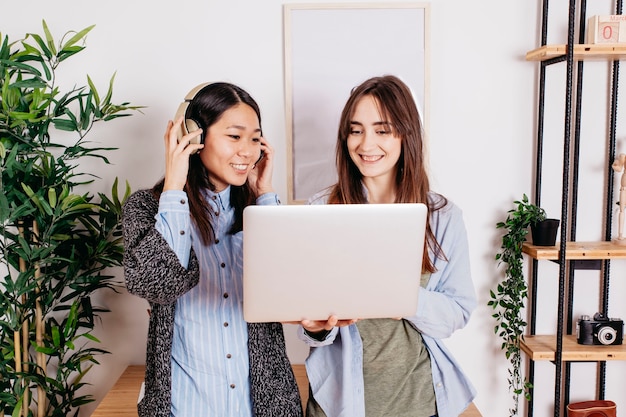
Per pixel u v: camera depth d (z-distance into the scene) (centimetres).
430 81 222
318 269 117
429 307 145
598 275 233
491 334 234
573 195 225
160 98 221
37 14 218
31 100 200
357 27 219
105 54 220
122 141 224
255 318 122
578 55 205
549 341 224
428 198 158
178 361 140
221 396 139
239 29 220
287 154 223
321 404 151
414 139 154
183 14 219
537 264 229
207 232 142
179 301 140
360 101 152
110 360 233
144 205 138
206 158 140
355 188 162
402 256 119
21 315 204
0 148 187
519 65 223
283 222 113
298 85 221
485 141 226
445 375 151
